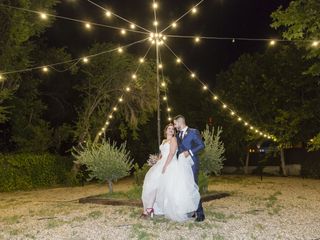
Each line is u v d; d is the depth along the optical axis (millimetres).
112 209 9344
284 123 22391
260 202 10273
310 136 22688
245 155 27594
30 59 18531
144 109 19469
